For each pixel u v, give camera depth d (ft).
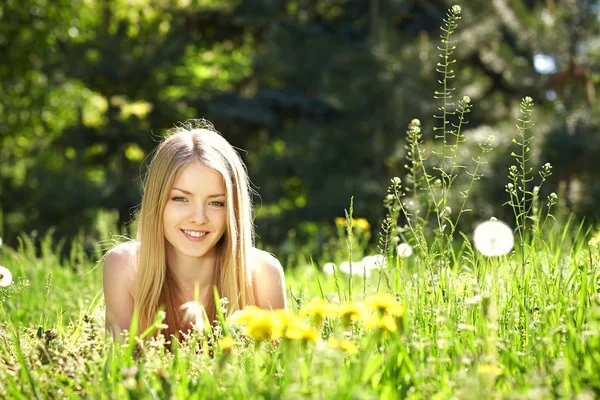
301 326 7.81
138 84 98.94
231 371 8.61
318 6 89.61
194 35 100.01
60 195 80.33
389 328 8.21
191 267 13.02
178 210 12.53
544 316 9.57
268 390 7.78
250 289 13.19
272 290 13.48
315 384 7.24
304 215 78.74
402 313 8.23
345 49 80.12
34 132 86.69
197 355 9.74
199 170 12.54
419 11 84.53
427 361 8.59
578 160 61.11
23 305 16.88
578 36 67.10
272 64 87.30
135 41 97.91
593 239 11.87
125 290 13.19
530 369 8.47
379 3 83.66
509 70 73.92
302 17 88.48
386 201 11.93
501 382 8.00
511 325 10.03
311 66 82.33
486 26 73.05
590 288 10.56
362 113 77.97
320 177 82.69
